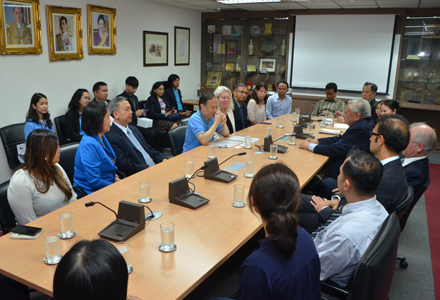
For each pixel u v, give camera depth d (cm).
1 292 152
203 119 346
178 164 273
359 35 640
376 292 119
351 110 314
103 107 251
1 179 407
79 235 161
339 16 645
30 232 162
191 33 720
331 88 549
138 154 307
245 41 727
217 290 232
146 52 607
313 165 284
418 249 295
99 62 520
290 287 104
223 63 756
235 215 186
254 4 607
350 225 152
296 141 371
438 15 579
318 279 117
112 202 198
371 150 215
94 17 494
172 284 128
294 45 692
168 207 194
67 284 68
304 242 115
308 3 580
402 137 201
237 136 381
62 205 213
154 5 608
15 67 403
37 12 411
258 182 112
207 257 146
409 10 598
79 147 253
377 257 117
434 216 362
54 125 453
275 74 728
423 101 627
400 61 622
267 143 318
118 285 72
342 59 663
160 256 146
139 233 165
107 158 258
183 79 718
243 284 104
